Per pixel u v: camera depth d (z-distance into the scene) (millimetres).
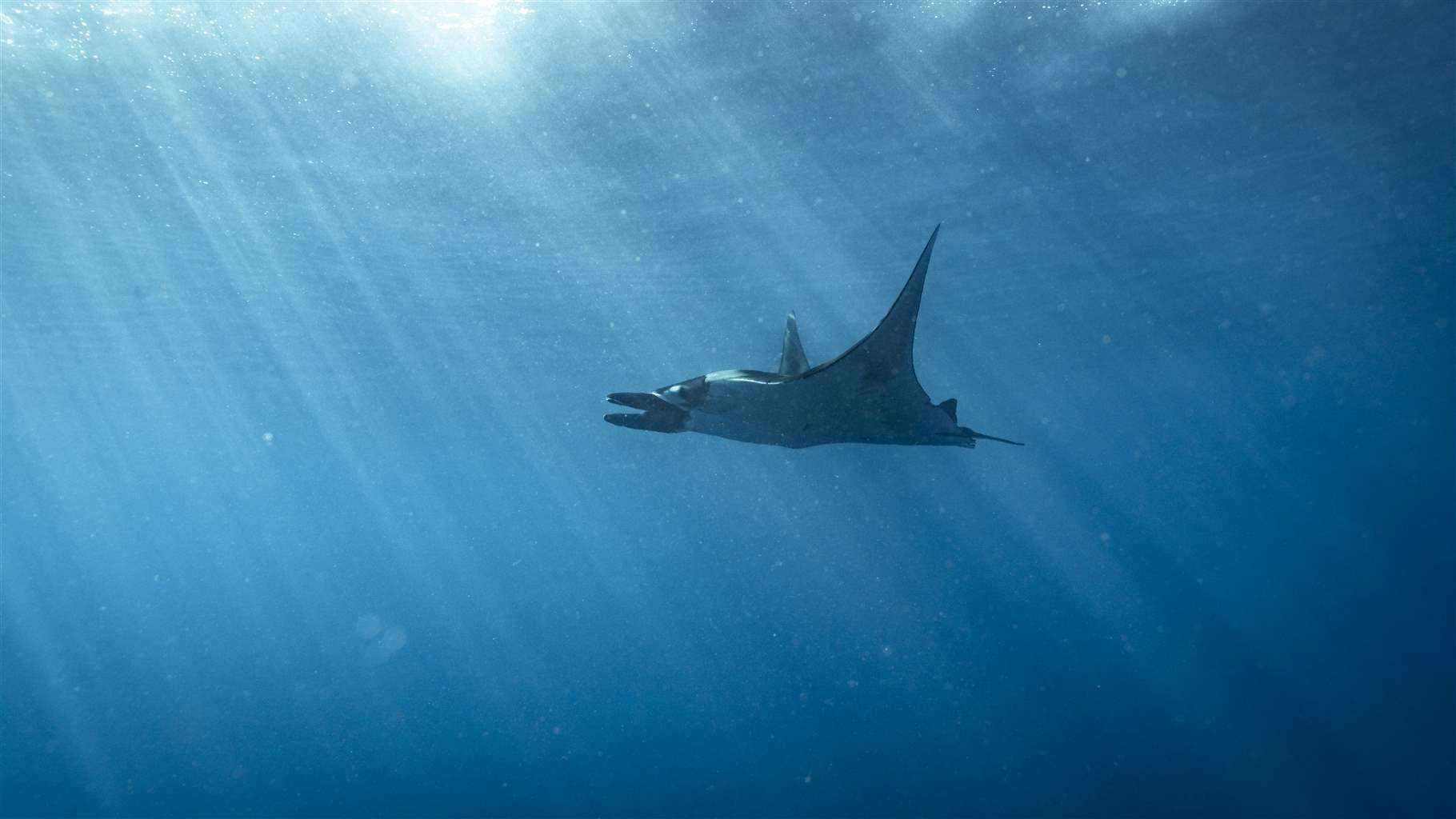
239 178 12172
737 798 17984
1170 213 14688
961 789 17953
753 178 12664
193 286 16781
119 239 14352
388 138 11133
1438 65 10227
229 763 20312
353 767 20250
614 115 10719
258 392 27125
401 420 31781
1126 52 9641
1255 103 10969
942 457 34250
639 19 8836
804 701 31547
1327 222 15750
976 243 15516
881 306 18906
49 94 9891
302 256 15305
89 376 24797
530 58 9422
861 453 29828
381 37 9000
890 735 23406
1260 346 26234
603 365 23641
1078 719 24344
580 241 14891
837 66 9781
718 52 9430
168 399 28250
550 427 32438
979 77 10078
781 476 37656
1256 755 19281
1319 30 9328
